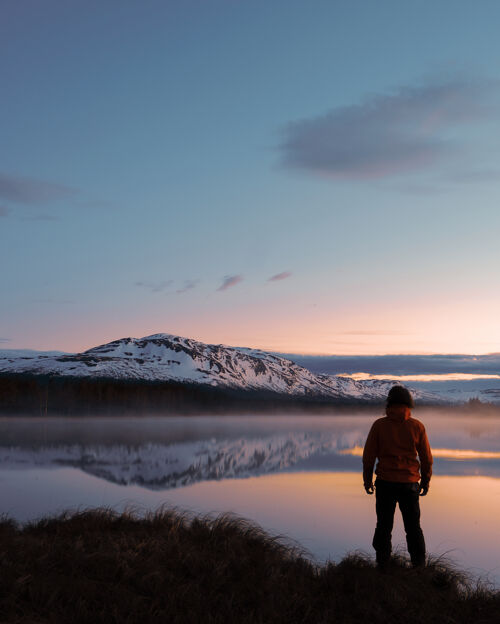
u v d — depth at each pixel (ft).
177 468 104.68
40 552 27.32
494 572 35.22
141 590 23.34
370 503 62.39
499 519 54.13
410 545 28.53
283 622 21.27
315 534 45.29
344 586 25.26
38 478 84.07
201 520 36.83
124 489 73.15
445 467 109.19
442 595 24.25
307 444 191.83
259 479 87.35
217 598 22.75
